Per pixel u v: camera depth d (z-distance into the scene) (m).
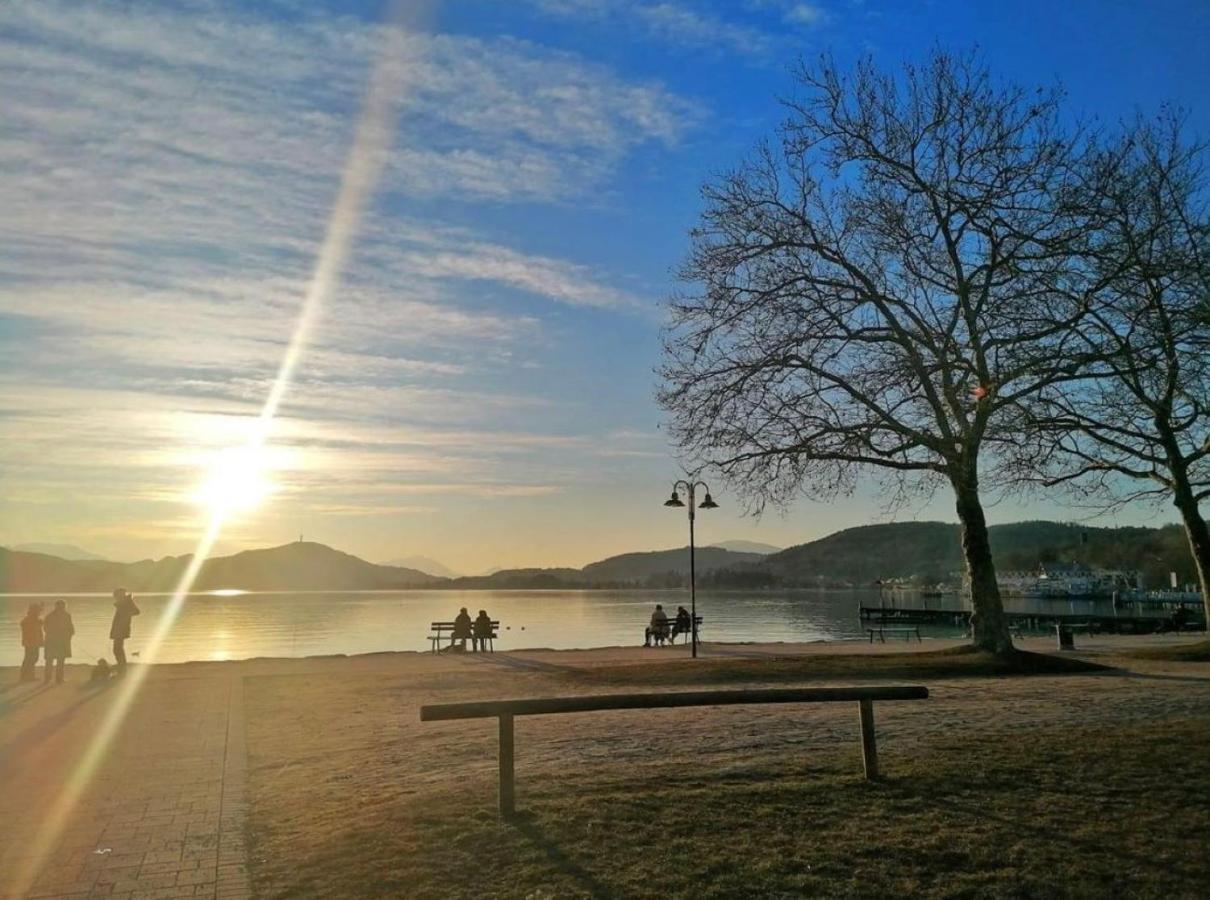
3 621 74.88
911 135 22.31
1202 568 27.34
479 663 26.66
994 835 6.79
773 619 84.56
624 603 158.12
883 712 13.14
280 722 14.46
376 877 6.14
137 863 7.04
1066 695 14.90
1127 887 5.95
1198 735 9.75
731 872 6.14
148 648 45.16
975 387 21.27
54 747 12.20
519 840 6.73
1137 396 26.30
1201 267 21.06
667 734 11.39
